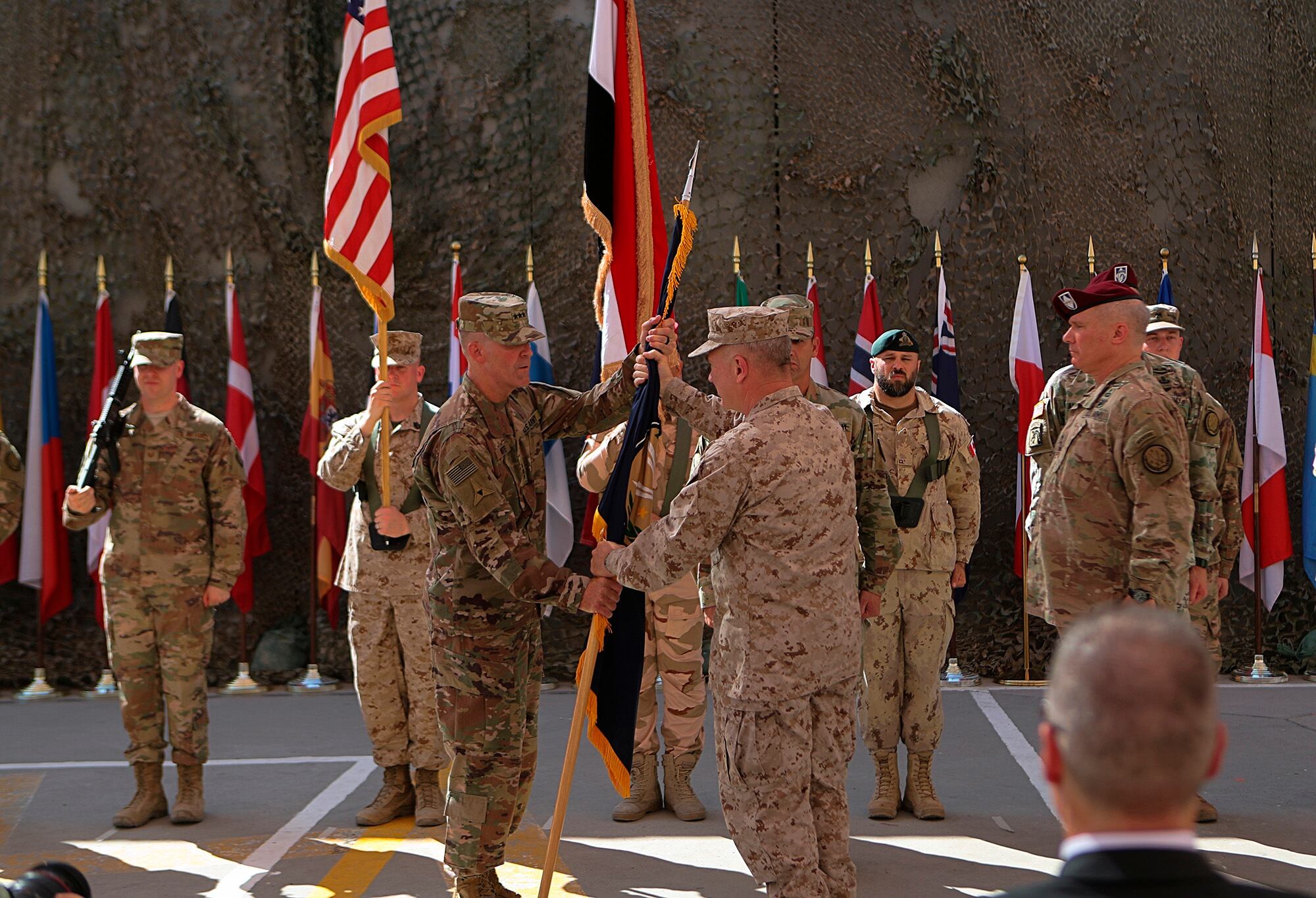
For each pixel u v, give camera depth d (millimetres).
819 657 3041
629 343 4188
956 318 8242
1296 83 8766
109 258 8172
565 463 7895
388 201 5176
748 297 8086
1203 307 8375
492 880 3701
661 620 4977
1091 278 8320
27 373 8086
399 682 4934
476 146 8250
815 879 2988
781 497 3027
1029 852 4355
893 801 4852
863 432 3930
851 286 8250
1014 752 5984
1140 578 3811
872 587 3902
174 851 4516
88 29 8188
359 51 5305
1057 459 4113
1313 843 4375
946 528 4902
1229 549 5488
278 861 4379
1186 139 8453
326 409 7961
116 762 6039
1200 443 4770
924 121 8336
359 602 4914
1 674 7914
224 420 8211
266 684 7992
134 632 4895
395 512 4637
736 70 8242
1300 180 8719
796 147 8250
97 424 4941
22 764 5977
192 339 8195
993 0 8375
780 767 3018
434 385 8211
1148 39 8453
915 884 4000
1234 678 7984
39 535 7746
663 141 8188
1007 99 8359
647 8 8219
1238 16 8633
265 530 7977
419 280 8250
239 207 8250
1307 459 7914
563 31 8258
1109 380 4047
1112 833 1115
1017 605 8164
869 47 8320
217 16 8273
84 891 1971
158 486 4926
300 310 8281
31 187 8133
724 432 3488
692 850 4477
